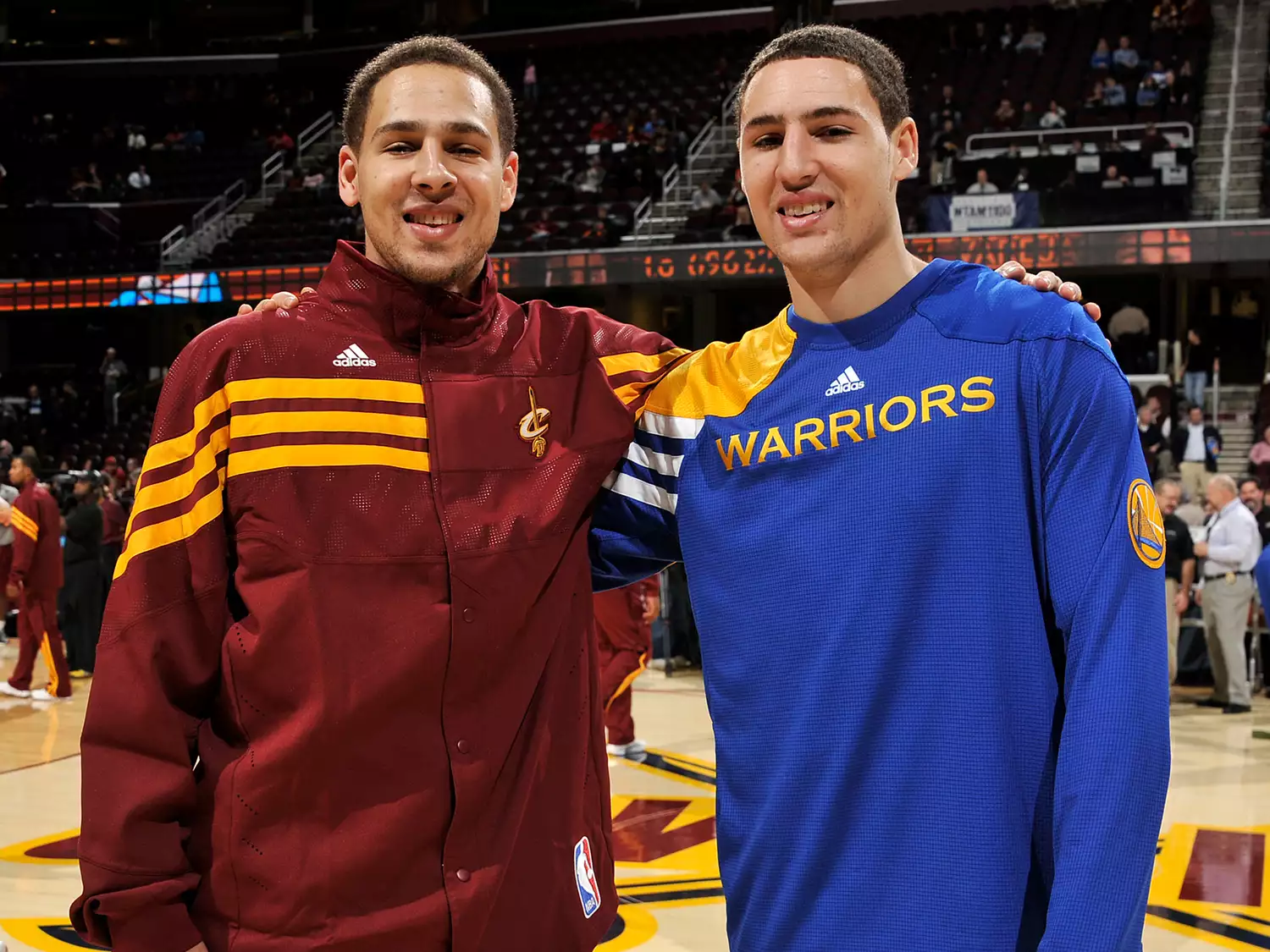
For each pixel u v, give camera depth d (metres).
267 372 1.66
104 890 1.54
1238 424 13.75
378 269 1.72
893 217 1.66
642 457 1.84
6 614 12.29
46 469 16.81
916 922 1.47
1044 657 1.49
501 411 1.75
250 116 21.33
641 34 20.92
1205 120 15.67
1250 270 14.09
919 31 18.83
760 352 1.73
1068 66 17.09
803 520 1.60
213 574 1.64
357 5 23.31
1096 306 1.61
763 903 1.59
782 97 1.62
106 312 19.28
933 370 1.57
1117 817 1.35
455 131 1.71
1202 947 3.47
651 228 15.44
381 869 1.57
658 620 9.63
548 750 1.71
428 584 1.65
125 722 1.58
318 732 1.57
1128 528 1.44
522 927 1.63
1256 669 8.93
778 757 1.59
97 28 23.86
